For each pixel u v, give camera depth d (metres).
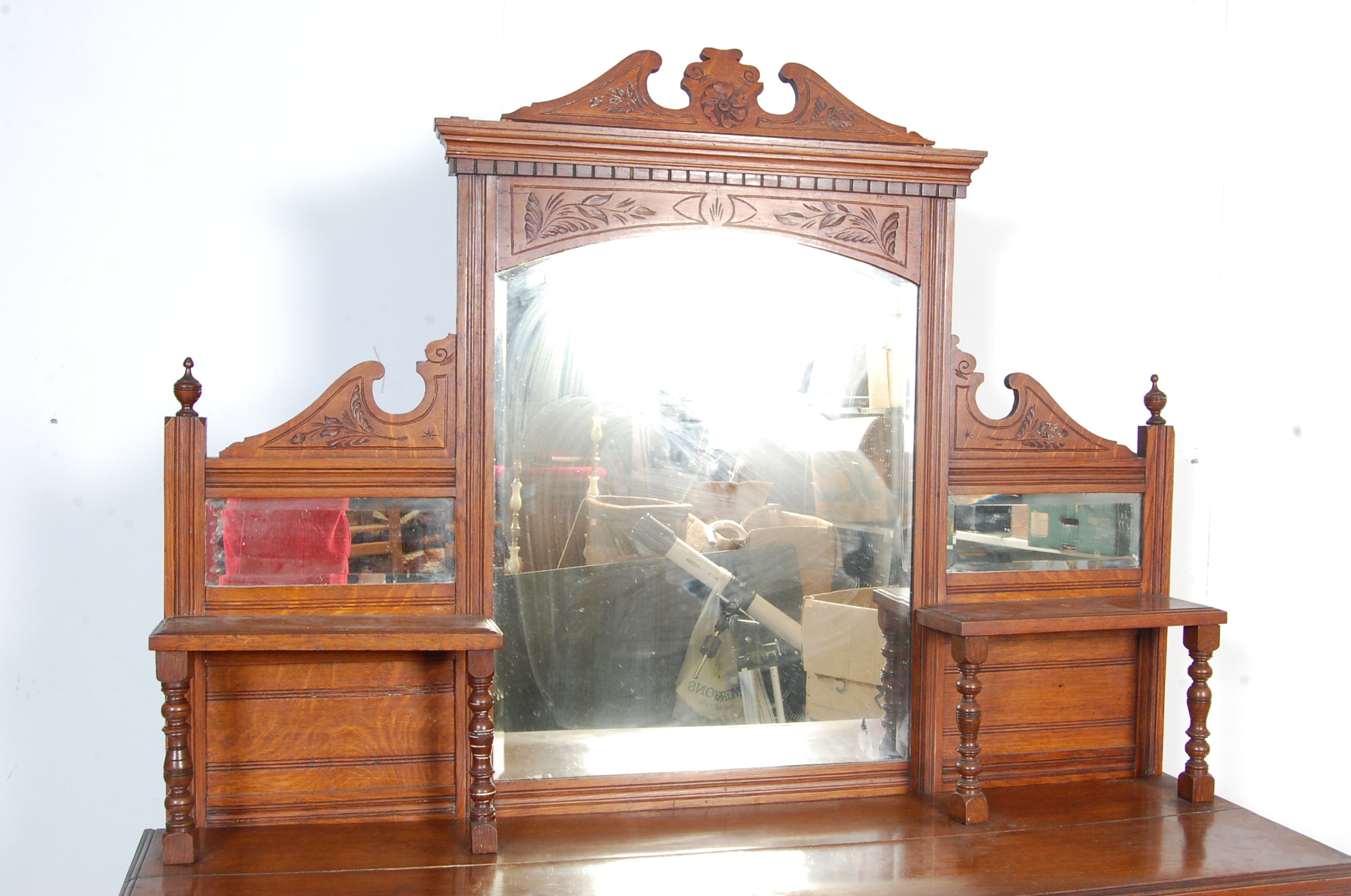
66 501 1.72
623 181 1.47
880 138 1.53
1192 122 2.07
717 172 1.50
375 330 1.82
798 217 1.53
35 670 1.72
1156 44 2.06
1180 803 1.57
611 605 1.50
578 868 1.29
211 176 1.76
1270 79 2.10
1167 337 2.07
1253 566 2.10
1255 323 2.10
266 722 1.41
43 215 1.70
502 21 1.84
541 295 1.46
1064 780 1.65
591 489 1.49
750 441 1.54
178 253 1.75
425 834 1.39
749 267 1.53
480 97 1.84
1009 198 2.00
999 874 1.30
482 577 1.44
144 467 1.75
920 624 1.56
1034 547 1.63
